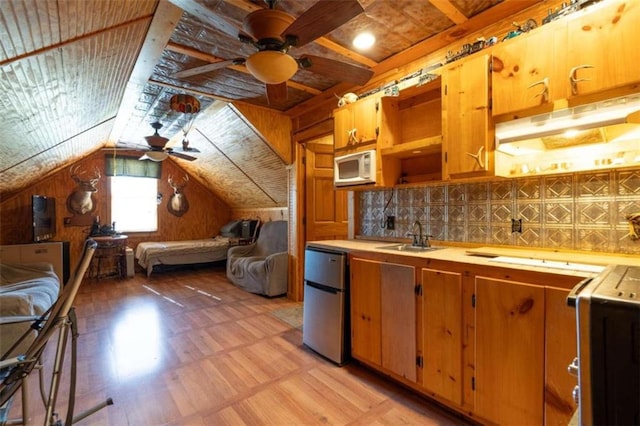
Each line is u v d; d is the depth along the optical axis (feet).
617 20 4.64
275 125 13.51
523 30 5.74
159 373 7.54
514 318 4.99
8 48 4.53
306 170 13.58
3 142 8.39
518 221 6.75
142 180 21.77
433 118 8.14
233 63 6.63
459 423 5.70
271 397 6.54
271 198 19.86
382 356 7.07
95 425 5.67
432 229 8.39
